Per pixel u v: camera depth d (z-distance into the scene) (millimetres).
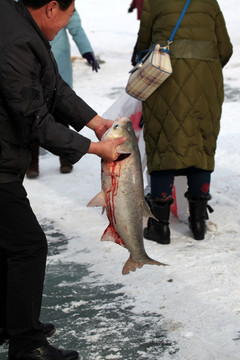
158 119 4281
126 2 21875
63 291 3828
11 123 2738
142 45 4441
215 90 4293
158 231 4480
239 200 5273
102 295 3744
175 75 4184
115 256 4312
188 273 3943
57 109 3271
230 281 3795
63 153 2805
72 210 5297
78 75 11953
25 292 2854
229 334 3201
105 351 3141
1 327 3184
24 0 2760
